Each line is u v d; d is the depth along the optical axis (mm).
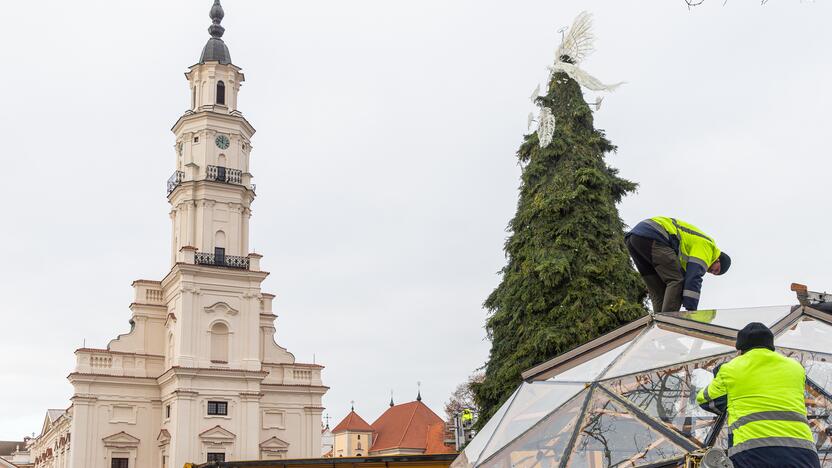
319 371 54469
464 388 65750
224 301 50094
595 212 22469
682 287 7531
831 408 5457
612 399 6078
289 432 52250
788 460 4383
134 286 52219
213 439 47000
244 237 53219
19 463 102812
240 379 48875
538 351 20766
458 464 6793
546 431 6164
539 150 24047
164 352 51469
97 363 49219
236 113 54750
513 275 22734
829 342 6195
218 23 57719
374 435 95500
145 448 48844
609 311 20766
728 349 6012
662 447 5340
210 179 52219
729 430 4695
